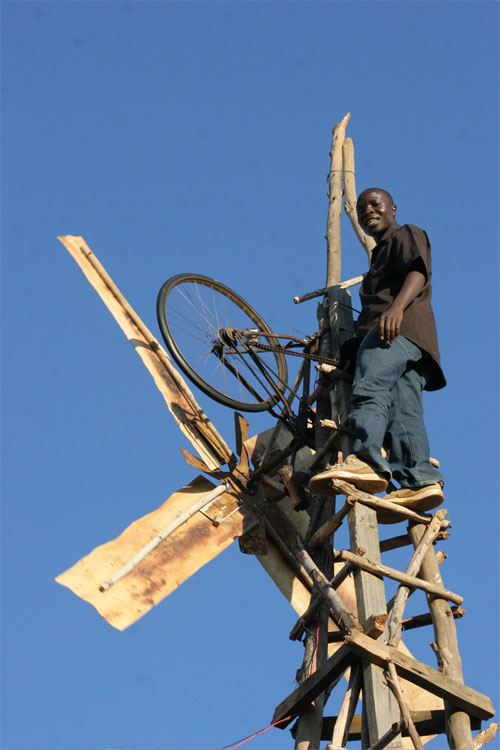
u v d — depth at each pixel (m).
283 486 9.41
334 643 9.01
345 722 6.82
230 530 9.39
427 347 8.08
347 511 7.65
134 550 8.85
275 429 10.07
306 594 9.42
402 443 7.90
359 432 7.66
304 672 7.75
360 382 7.83
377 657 6.71
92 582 8.46
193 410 10.12
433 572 7.54
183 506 9.40
